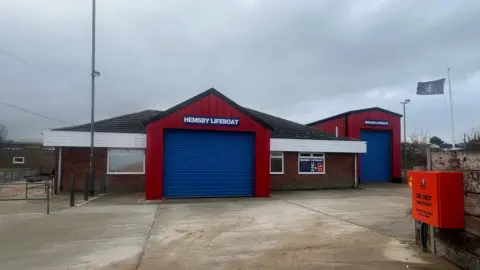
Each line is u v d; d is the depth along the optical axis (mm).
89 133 17266
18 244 7078
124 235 7922
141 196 16188
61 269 5523
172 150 15430
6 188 21250
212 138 16000
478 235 5039
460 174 5422
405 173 27281
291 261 5879
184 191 15453
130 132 17812
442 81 18922
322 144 20719
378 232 8086
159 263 5816
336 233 8016
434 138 45469
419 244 6707
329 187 21281
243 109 16250
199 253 6402
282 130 21828
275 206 12812
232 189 16109
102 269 5516
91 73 16438
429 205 5742
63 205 13031
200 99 15711
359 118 27062
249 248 6738
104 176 17344
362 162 26891
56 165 17625
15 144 57938
